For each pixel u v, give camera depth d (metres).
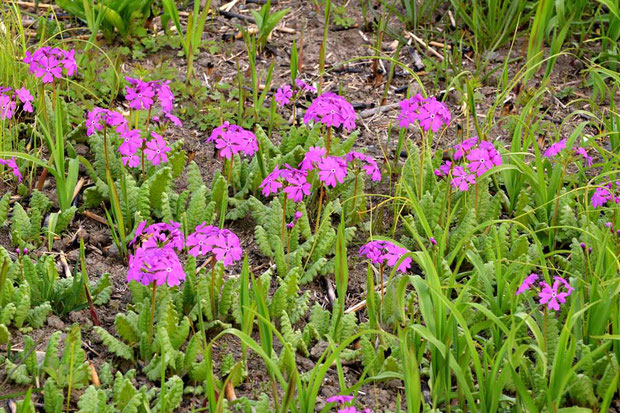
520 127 1.87
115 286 1.72
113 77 2.03
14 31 2.06
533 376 1.57
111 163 1.86
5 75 1.98
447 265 1.67
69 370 1.56
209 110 2.01
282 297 1.67
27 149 1.92
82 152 1.93
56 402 1.54
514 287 1.61
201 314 1.59
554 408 1.51
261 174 1.85
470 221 1.77
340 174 1.69
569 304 1.66
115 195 1.72
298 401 1.58
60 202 1.78
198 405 1.58
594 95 2.03
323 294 1.75
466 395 1.50
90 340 1.64
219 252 1.57
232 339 1.67
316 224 1.78
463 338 1.56
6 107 1.81
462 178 1.74
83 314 1.67
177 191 1.89
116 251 1.78
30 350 1.56
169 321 1.60
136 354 1.62
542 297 1.55
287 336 1.64
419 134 2.03
